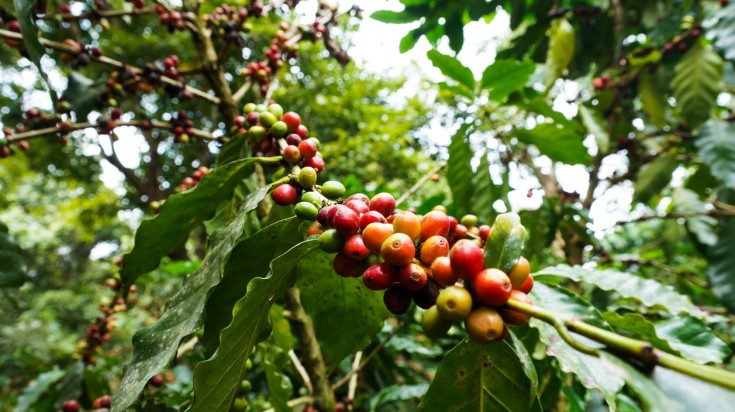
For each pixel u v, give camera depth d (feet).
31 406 2.22
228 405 0.77
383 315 1.05
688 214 2.19
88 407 2.01
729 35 1.85
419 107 6.21
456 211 2.03
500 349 0.70
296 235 0.87
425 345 2.63
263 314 0.74
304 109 6.84
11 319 8.84
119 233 11.60
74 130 1.50
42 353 7.68
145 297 5.44
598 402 1.30
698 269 3.27
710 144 2.06
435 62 1.75
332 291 1.02
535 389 0.59
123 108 3.86
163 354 0.70
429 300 0.64
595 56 2.82
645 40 2.77
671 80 2.33
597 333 0.50
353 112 7.03
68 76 1.53
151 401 1.48
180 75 1.58
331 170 5.66
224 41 1.65
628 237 4.73
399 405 2.07
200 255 3.78
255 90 1.75
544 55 2.85
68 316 9.63
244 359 0.74
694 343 0.91
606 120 2.61
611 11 2.70
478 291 0.56
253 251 0.85
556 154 1.98
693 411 0.43
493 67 1.65
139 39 6.16
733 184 1.96
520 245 0.61
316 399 1.35
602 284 1.10
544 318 0.54
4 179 9.93
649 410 0.44
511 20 2.52
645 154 2.65
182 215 1.03
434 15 2.53
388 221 0.77
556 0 2.55
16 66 6.89
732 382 0.43
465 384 0.72
